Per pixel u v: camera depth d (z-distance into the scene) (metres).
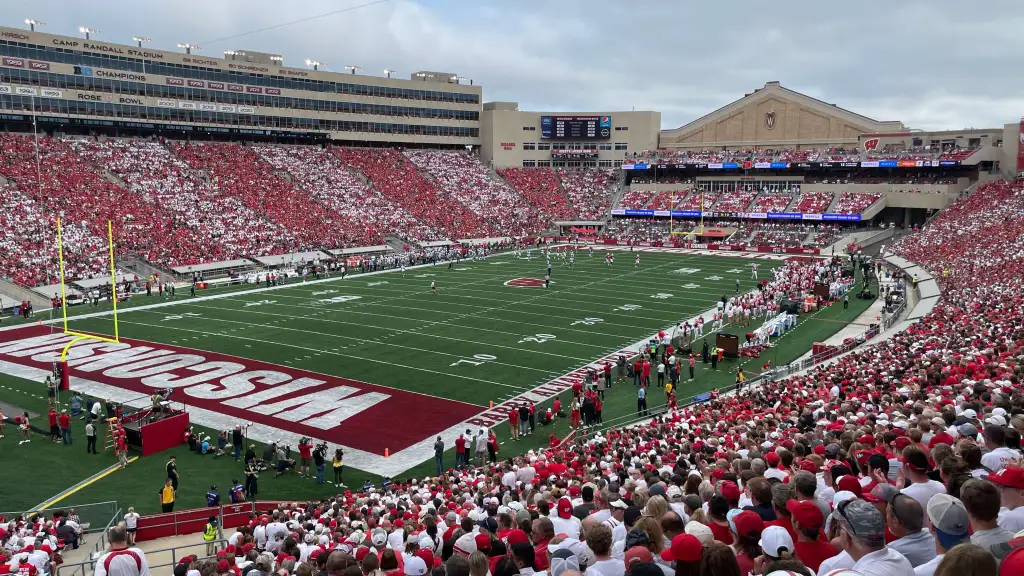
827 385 22.20
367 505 16.55
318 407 28.92
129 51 79.38
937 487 6.68
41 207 59.72
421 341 39.41
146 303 50.88
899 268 63.03
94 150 72.50
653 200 103.75
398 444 25.38
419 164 102.69
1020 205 67.94
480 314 46.72
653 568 5.36
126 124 79.88
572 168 115.88
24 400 29.55
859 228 86.19
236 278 61.34
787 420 17.55
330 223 78.50
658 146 114.25
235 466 23.61
